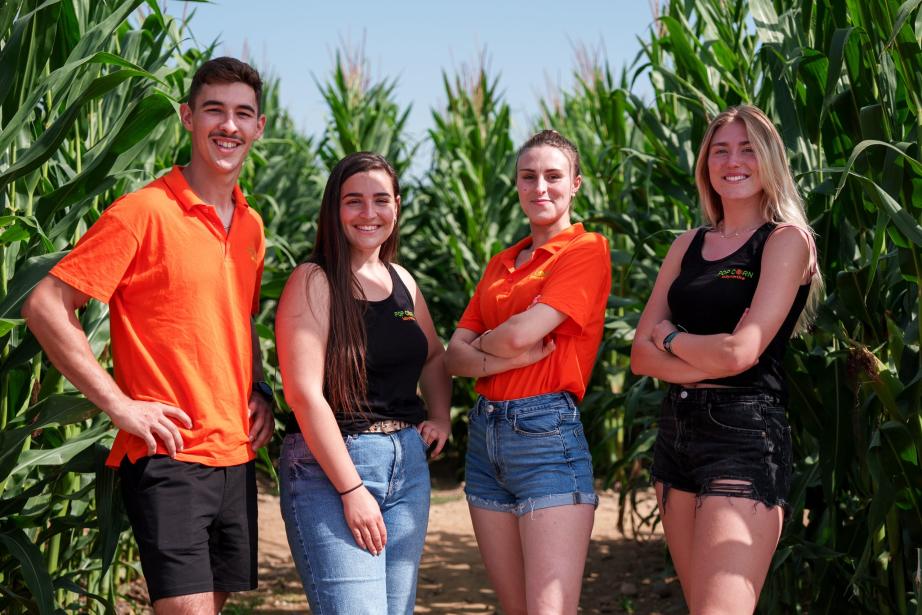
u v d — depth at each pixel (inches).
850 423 105.0
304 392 87.0
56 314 79.8
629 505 231.9
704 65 138.0
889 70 107.7
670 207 176.2
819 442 112.0
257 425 94.2
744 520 87.4
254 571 90.6
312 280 89.7
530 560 95.4
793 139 119.4
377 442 90.8
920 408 99.3
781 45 118.9
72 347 80.0
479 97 309.3
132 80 124.6
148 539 83.2
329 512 88.6
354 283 91.7
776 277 87.9
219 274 86.5
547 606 92.8
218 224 87.4
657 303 99.9
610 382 242.5
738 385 90.4
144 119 92.8
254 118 89.9
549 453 96.7
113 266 80.9
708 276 93.2
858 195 104.6
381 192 91.9
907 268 96.2
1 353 98.6
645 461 211.9
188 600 83.1
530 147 102.8
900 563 106.3
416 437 95.2
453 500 246.1
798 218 92.3
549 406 97.5
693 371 90.0
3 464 92.6
